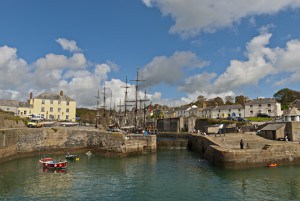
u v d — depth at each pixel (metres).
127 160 39.16
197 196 21.55
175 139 61.34
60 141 45.72
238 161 30.97
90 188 23.97
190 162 37.22
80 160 38.81
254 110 87.94
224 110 95.44
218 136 46.44
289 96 108.06
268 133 44.97
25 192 22.48
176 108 125.81
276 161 32.81
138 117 93.50
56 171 30.66
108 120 92.56
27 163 34.94
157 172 30.53
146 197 21.47
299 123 42.09
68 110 85.69
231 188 23.56
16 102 79.62
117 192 22.83
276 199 20.67
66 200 20.69
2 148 34.66
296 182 25.27
